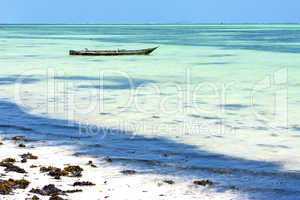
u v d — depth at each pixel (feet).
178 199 35.99
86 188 37.70
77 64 146.00
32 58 168.35
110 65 142.51
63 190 36.88
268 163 46.29
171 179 40.96
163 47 231.30
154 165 45.11
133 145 52.95
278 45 239.71
